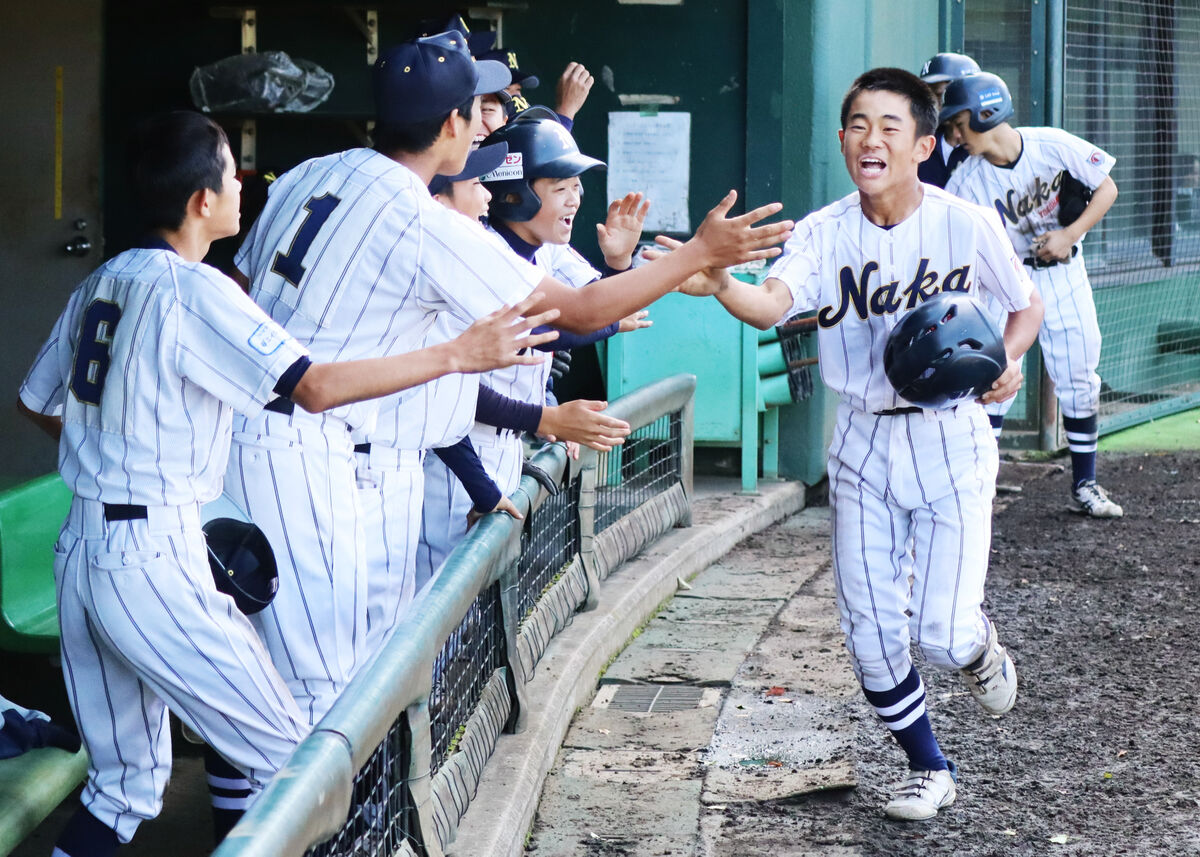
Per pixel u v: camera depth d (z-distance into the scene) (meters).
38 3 13.07
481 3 13.47
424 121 6.08
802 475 14.77
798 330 14.20
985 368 6.59
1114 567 12.09
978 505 7.01
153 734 5.70
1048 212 13.47
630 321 8.03
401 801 5.41
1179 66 19.23
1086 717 8.66
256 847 3.47
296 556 6.02
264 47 13.88
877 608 7.13
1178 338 19.62
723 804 7.39
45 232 13.29
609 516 11.16
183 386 5.31
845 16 14.30
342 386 5.16
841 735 8.33
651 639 10.23
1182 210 19.61
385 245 5.93
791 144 14.01
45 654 7.55
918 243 6.87
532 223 7.54
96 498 5.34
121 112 14.02
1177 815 7.26
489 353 5.25
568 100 10.24
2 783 5.93
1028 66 16.45
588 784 7.64
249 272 6.35
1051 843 6.96
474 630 7.02
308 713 6.11
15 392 13.40
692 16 14.04
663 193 14.31
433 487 7.76
